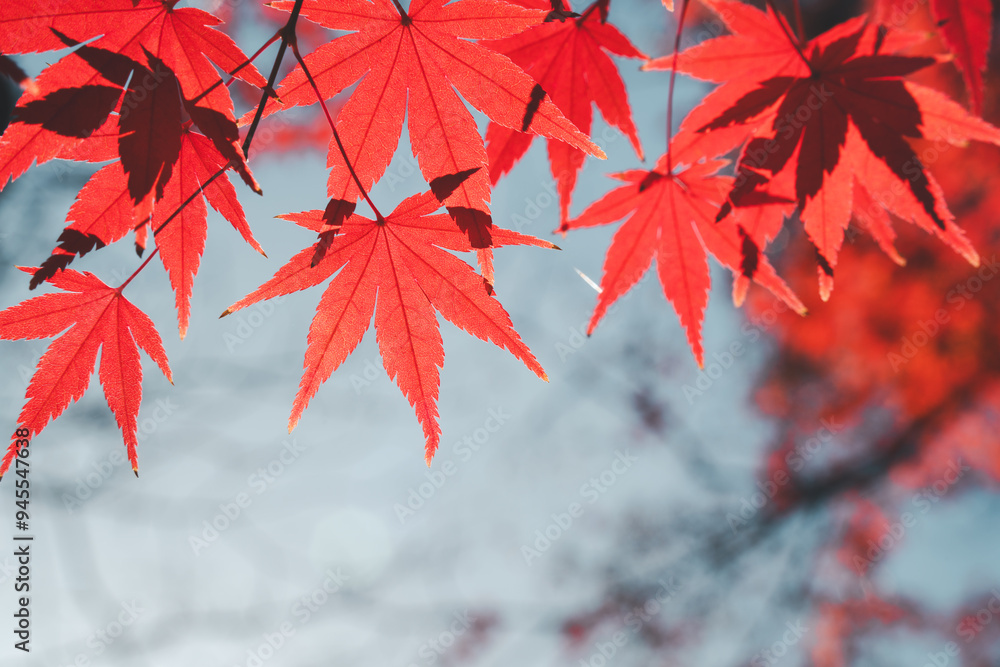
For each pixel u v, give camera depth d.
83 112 0.50
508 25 0.51
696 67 0.55
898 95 0.53
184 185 0.52
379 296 0.53
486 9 0.51
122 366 0.53
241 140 0.52
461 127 0.51
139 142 0.51
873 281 1.56
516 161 0.55
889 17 0.55
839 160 0.54
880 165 0.54
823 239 0.55
